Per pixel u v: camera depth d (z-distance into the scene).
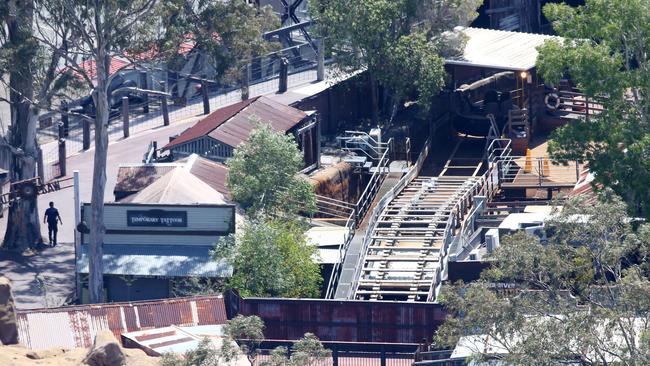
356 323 191.75
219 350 145.38
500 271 151.12
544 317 144.88
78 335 185.38
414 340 190.50
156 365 156.50
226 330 154.00
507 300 146.50
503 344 143.88
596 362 139.00
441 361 155.75
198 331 189.12
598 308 141.00
